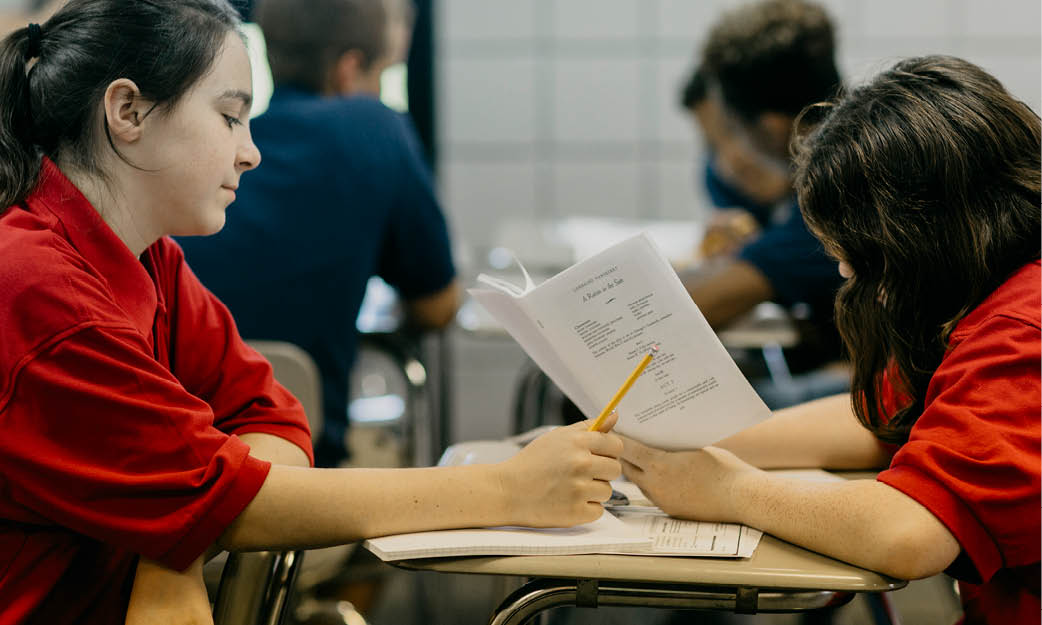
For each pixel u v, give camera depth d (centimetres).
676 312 106
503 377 427
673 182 425
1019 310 103
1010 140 108
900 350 112
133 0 107
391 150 225
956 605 162
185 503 103
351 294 217
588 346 108
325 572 182
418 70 419
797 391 215
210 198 111
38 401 101
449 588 281
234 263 205
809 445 135
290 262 207
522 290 112
